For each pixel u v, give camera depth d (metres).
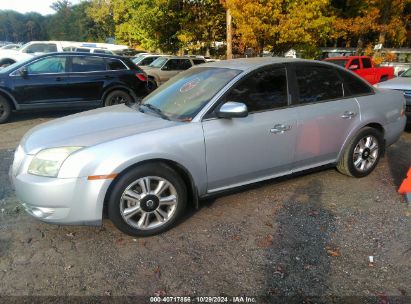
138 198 3.27
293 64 4.13
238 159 3.70
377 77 15.67
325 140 4.28
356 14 20.81
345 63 15.09
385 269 2.92
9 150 6.11
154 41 25.83
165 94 4.18
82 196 3.07
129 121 3.62
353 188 4.50
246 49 20.28
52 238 3.38
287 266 2.97
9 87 8.08
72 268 2.95
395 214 3.84
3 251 3.17
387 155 5.91
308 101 4.14
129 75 9.32
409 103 7.15
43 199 3.06
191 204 4.03
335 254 3.12
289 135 3.96
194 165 3.45
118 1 29.78
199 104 3.62
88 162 3.05
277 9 15.34
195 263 3.01
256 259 3.06
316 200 4.16
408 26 23.00
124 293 2.66
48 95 8.47
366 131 4.63
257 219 3.73
